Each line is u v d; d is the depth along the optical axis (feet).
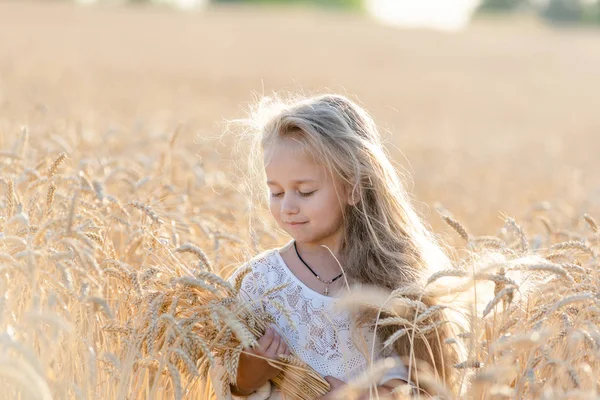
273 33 196.54
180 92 89.04
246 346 10.67
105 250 14.37
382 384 12.42
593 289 13.35
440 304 12.35
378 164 13.16
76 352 12.23
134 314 13.05
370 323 12.59
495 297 11.48
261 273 13.29
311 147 12.43
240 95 93.20
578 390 10.69
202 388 13.67
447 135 76.79
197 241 18.37
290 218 12.67
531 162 55.36
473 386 11.61
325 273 13.14
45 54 112.88
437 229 28.63
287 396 12.69
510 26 280.10
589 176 48.32
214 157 30.22
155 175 21.61
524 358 12.67
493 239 14.66
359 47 181.88
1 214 15.12
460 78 146.92
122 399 11.47
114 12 211.20
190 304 12.60
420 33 224.12
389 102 105.81
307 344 12.79
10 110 38.52
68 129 29.32
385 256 13.01
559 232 18.37
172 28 187.42
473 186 39.65
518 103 119.03
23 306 12.71
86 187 15.33
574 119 103.55
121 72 106.01
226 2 336.70
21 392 11.14
